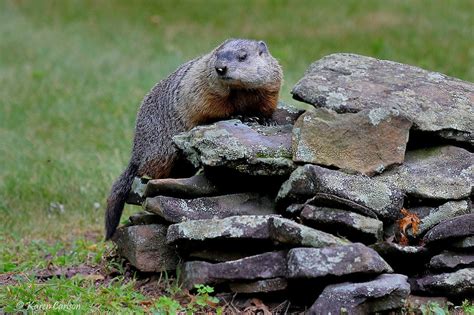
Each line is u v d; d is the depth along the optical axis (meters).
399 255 9.45
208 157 10.10
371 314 8.86
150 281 10.67
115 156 17.58
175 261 10.62
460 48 23.62
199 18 31.75
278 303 9.55
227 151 10.07
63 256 12.20
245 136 10.32
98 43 29.98
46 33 32.50
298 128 10.17
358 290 8.71
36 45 30.62
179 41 28.55
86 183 16.00
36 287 10.44
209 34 29.16
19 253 12.74
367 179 9.70
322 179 9.54
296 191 9.73
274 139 10.35
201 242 9.77
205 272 9.66
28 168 17.25
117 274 11.18
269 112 11.66
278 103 12.20
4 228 14.23
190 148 10.53
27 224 14.45
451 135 10.41
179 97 11.63
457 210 9.76
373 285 8.75
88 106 22.08
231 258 9.86
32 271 11.55
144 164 12.21
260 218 9.56
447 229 9.35
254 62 11.09
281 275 9.28
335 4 31.14
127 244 10.91
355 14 29.14
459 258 9.41
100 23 33.09
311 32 27.30
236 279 9.45
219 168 10.23
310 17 29.50
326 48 25.00
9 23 34.66
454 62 22.27
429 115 10.42
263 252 9.77
